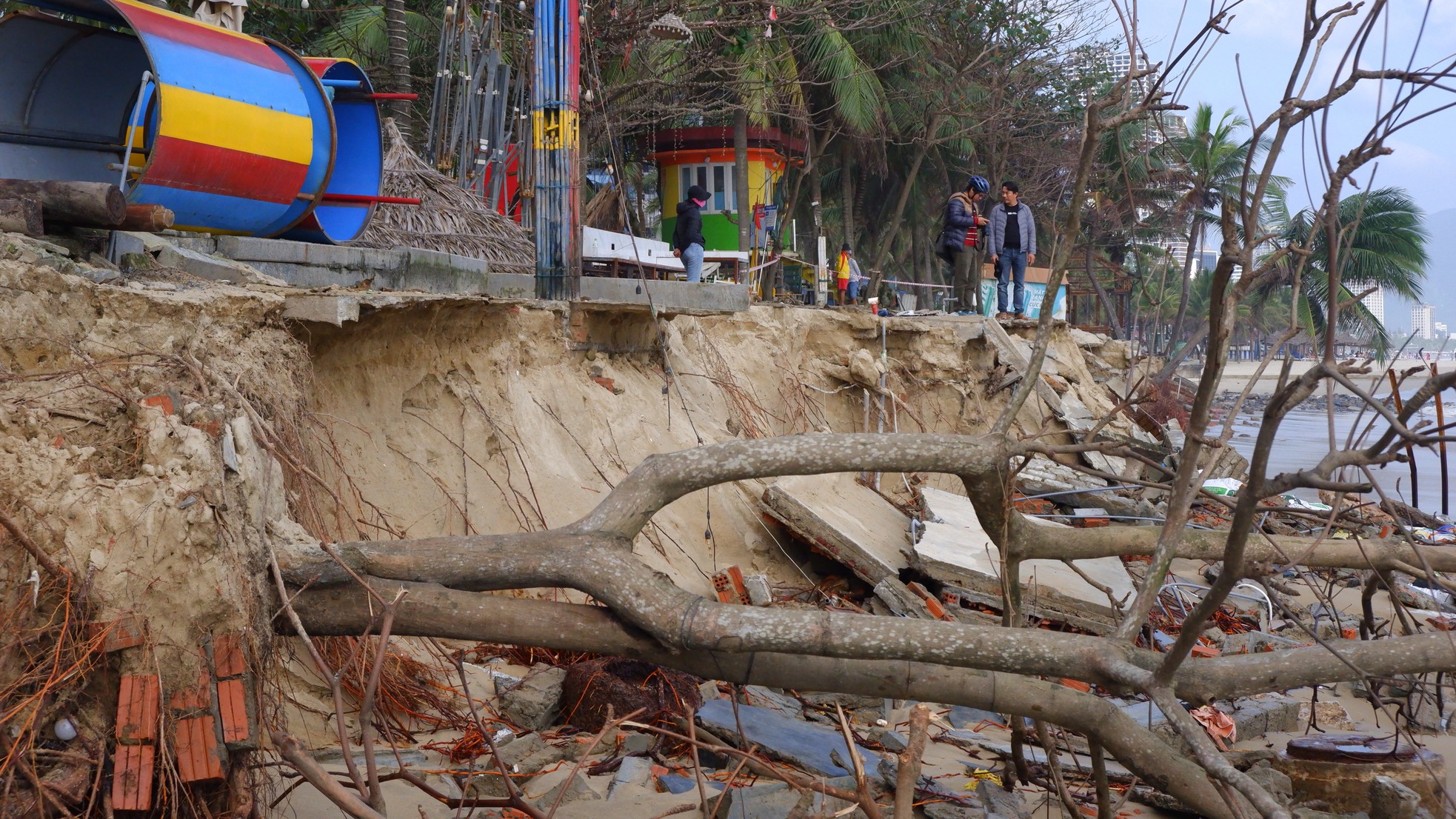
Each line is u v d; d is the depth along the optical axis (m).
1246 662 4.23
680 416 10.91
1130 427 16.33
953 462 4.84
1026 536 5.30
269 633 4.04
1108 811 5.02
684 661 4.41
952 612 9.15
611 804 5.00
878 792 5.49
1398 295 36.28
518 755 5.52
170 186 7.00
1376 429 33.44
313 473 5.46
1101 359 22.48
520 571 4.37
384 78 20.77
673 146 25.95
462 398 8.21
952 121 30.97
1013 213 18.14
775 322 13.83
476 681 6.55
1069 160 29.50
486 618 4.30
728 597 8.70
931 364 15.15
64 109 7.98
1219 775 3.46
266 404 5.41
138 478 3.94
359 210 9.39
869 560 9.28
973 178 18.94
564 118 10.05
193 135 6.92
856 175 35.94
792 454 4.75
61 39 7.74
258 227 7.93
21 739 3.52
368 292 7.05
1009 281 18.53
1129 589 10.23
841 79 24.28
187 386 4.70
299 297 6.40
